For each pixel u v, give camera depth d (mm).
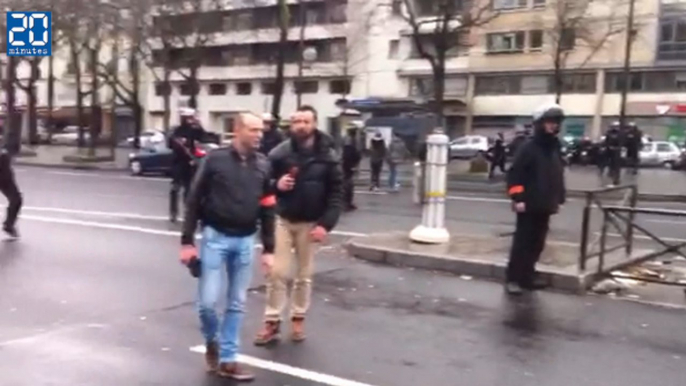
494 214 16469
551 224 14758
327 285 8289
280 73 26562
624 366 5730
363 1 50156
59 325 6469
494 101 52406
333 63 57500
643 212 8555
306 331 6445
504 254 9383
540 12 49469
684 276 8914
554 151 7934
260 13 62156
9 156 11031
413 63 53688
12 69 36406
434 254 9359
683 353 6098
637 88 47250
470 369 5562
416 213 16031
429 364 5652
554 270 8406
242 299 5211
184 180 12961
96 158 33469
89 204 16250
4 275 8469
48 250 10156
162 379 5176
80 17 31406
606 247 9016
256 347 5957
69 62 54844
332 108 58406
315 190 5977
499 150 25750
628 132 29688
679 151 39969
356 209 16719
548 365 5707
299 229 6047
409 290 8117
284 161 5977
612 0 44781
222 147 5156
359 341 6199
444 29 23797
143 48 45531
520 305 7539
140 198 17781
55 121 73688
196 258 5102
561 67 40344
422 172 17594
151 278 8453
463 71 52969
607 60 47438
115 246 10578
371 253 9789
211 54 66625
